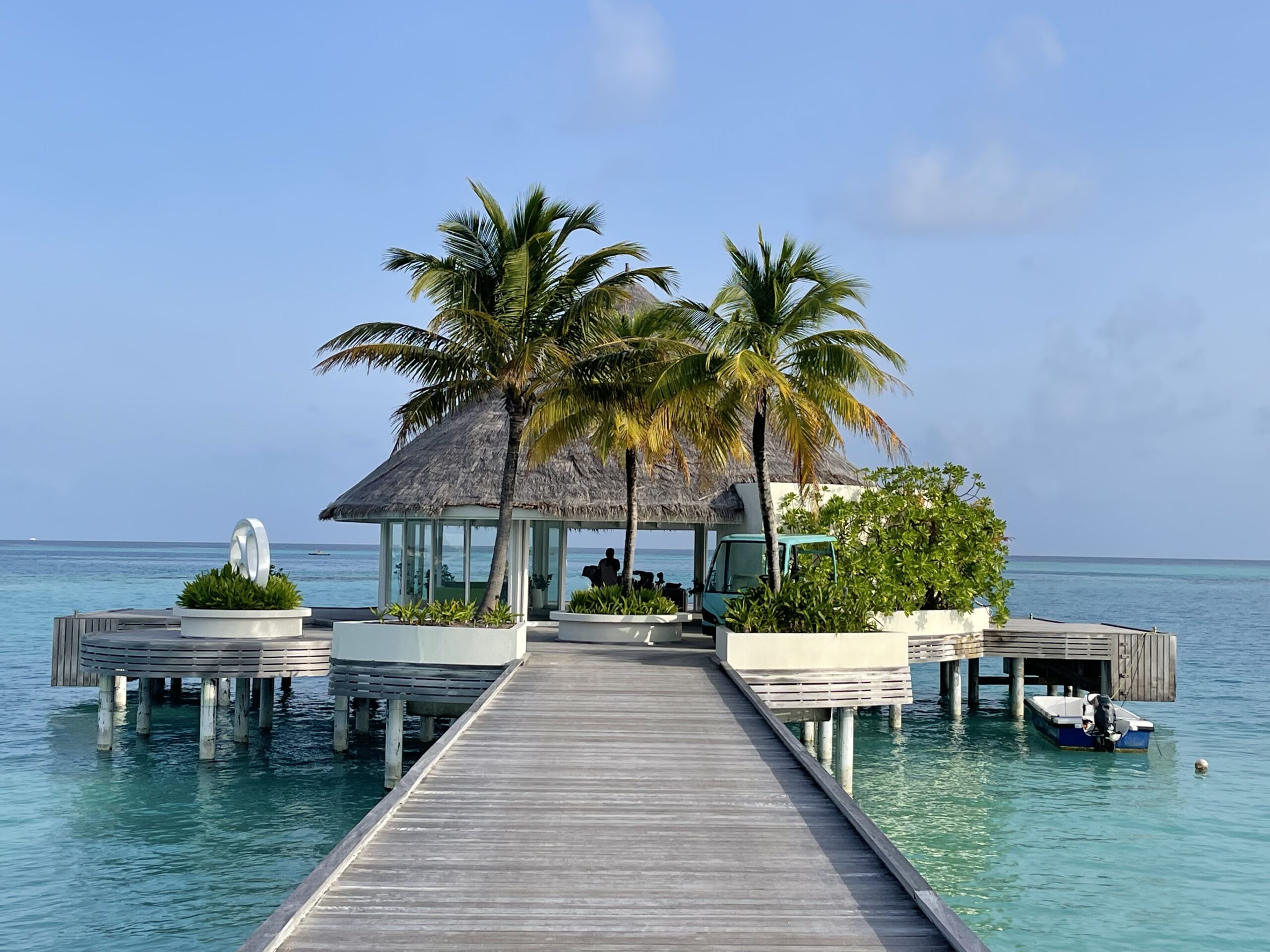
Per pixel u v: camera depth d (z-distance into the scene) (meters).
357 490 29.61
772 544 20.02
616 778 10.32
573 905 6.89
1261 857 14.68
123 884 12.93
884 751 22.14
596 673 17.52
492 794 9.65
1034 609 70.88
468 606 18.98
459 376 20.17
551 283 20.34
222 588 19.91
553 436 22.98
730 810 9.23
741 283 20.36
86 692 28.25
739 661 17.47
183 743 21.56
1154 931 11.89
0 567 124.44
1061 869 14.13
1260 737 23.98
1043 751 22.16
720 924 6.60
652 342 20.31
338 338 19.56
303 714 25.78
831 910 6.86
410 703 18.03
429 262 19.61
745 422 29.14
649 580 29.66
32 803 16.81
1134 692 24.23
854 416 20.03
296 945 6.20
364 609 29.75
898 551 23.66
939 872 13.98
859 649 17.78
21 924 11.58
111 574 106.38
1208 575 196.88
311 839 14.89
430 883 7.27
